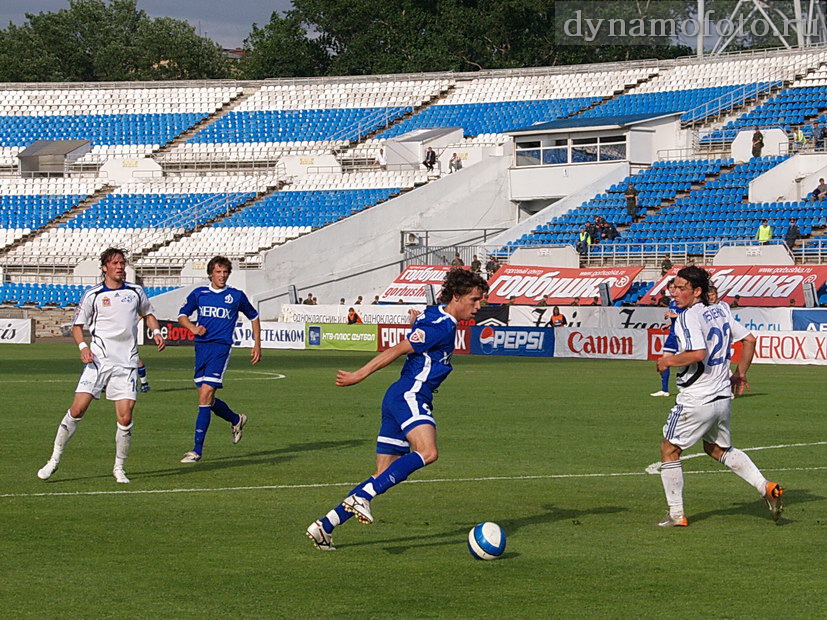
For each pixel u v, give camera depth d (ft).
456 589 53.47
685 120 374.63
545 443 106.73
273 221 368.07
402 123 426.10
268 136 427.74
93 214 384.27
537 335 253.85
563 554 60.90
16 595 52.06
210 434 113.29
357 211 365.40
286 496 78.28
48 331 348.38
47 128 440.04
